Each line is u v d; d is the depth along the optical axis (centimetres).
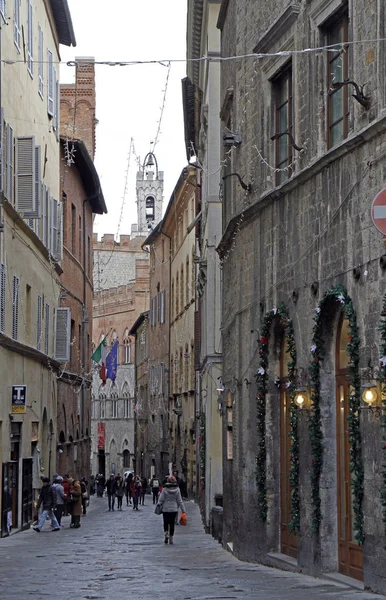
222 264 3020
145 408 9912
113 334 12481
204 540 3347
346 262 1839
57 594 1805
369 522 1695
